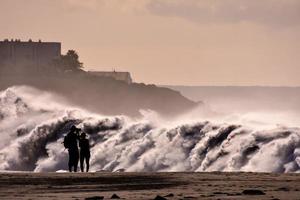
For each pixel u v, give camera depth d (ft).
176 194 199.72
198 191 209.56
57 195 204.44
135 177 256.52
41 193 211.61
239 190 211.00
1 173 285.84
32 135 611.47
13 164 606.96
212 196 192.44
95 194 205.05
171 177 255.70
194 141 519.60
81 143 340.18
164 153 526.98
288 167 458.91
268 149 471.21
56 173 282.15
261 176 259.19
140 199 189.16
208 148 509.35
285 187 218.18
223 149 498.28
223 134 507.71
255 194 196.24
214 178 250.98
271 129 482.28
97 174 273.13
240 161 482.28
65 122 612.70
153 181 242.17
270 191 205.46
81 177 257.96
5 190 221.05
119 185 230.89
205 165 504.84
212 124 521.24
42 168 592.60
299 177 254.68
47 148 601.62
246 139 487.20
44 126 613.93
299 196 190.39
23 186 231.30
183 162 517.14
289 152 462.60
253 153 477.77
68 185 233.14
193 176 259.60
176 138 528.63
